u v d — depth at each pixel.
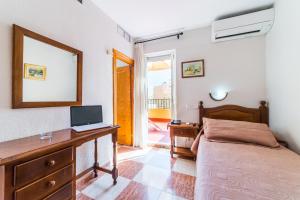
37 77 1.41
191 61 2.86
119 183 1.89
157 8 2.23
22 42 1.27
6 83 1.19
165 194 1.68
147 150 3.08
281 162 1.29
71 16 1.78
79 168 1.91
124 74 3.43
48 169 1.07
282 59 1.87
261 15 2.12
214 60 2.71
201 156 1.47
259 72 2.43
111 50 2.53
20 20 1.28
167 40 3.09
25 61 1.31
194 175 2.09
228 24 2.28
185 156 2.73
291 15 1.66
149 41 3.26
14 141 1.17
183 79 2.94
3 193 0.84
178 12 2.33
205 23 2.67
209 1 2.06
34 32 1.36
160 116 5.00
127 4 2.13
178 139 2.99
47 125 1.51
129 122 3.35
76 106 1.74
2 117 1.16
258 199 0.80
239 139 1.90
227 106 2.57
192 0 2.04
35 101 1.39
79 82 1.84
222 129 2.06
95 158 2.04
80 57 1.85
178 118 2.97
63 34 1.67
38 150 0.99
